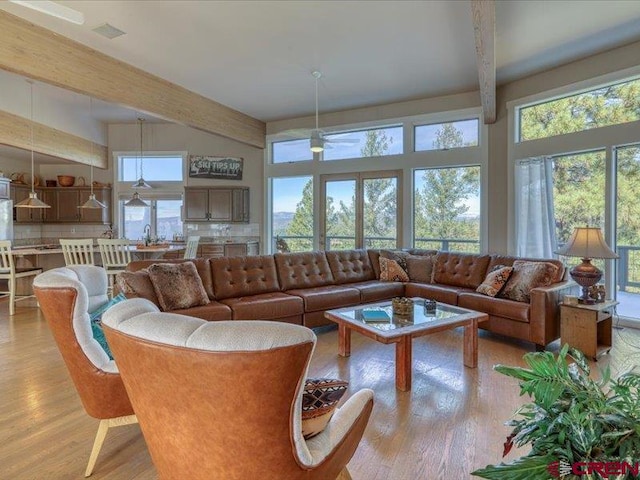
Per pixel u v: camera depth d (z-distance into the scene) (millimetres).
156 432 1104
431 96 5887
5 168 7211
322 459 1184
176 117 5320
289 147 7281
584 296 3357
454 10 3451
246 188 7449
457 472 1805
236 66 4695
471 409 2400
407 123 6168
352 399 1531
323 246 6941
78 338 1773
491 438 2080
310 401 1240
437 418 2291
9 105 5492
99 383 1773
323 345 3688
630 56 4141
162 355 953
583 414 952
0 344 3627
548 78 4871
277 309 3742
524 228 5125
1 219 6430
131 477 1779
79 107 6707
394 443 2035
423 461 1887
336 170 6797
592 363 3145
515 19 3613
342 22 3660
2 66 3455
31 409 2404
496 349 3555
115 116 7258
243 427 971
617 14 3535
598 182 4508
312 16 3545
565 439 955
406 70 4828
